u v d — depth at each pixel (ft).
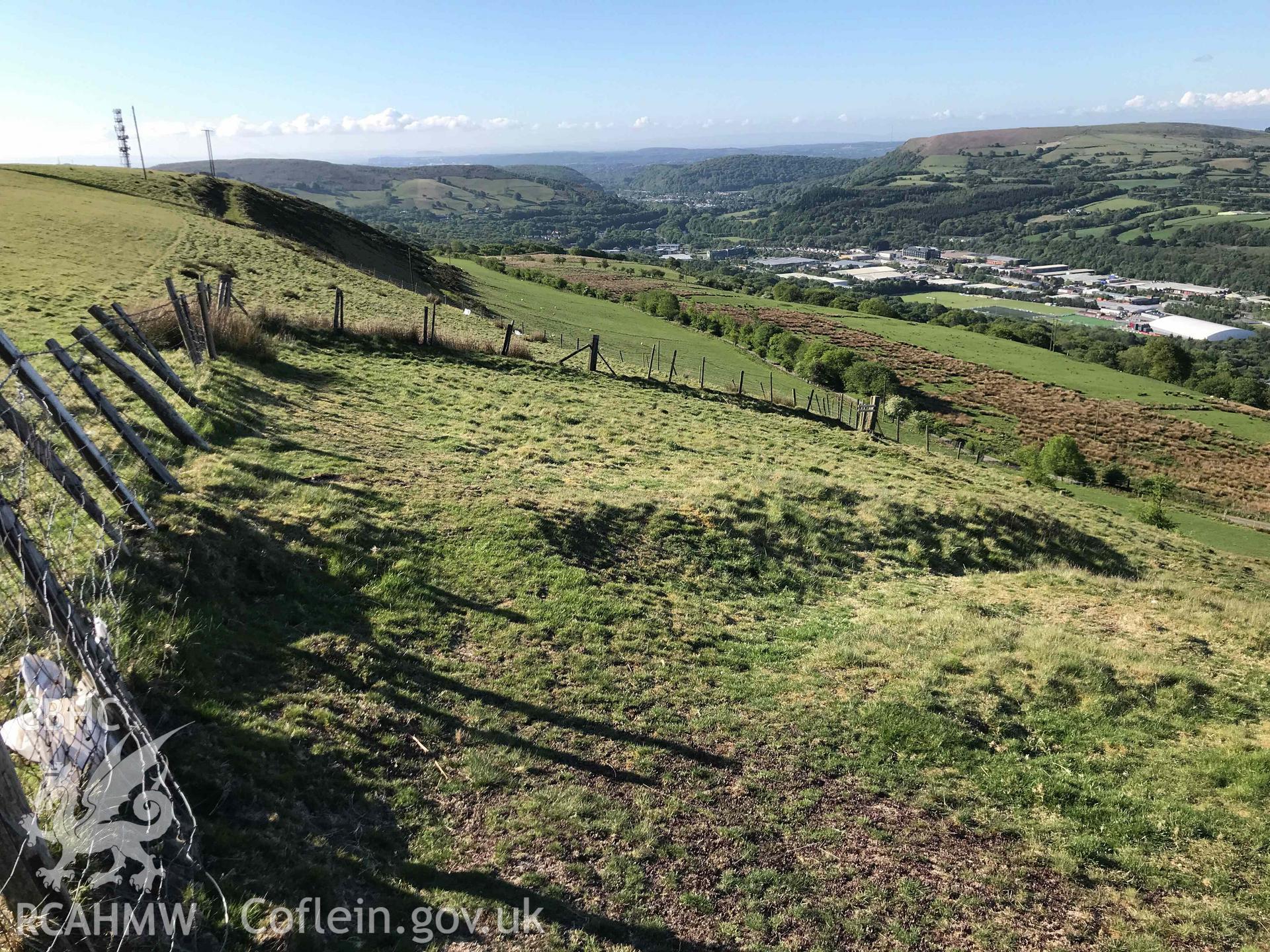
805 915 21.93
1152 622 48.49
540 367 99.25
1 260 97.30
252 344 67.51
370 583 35.04
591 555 45.42
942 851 25.66
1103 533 84.38
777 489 63.26
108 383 47.29
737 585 47.75
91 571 24.47
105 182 241.96
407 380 77.56
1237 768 30.83
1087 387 274.16
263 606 30.17
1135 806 28.81
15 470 30.48
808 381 211.82
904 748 31.50
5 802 13.76
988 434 207.10
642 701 32.14
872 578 53.72
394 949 18.08
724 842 24.47
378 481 46.91
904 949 21.16
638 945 19.97
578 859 22.62
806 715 33.01
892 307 522.06
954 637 42.45
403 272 250.37
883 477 80.64
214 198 257.96
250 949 16.51
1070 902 23.88
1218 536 131.13
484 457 58.44
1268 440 223.92
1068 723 34.53
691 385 117.50
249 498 38.32
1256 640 45.68
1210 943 22.43
